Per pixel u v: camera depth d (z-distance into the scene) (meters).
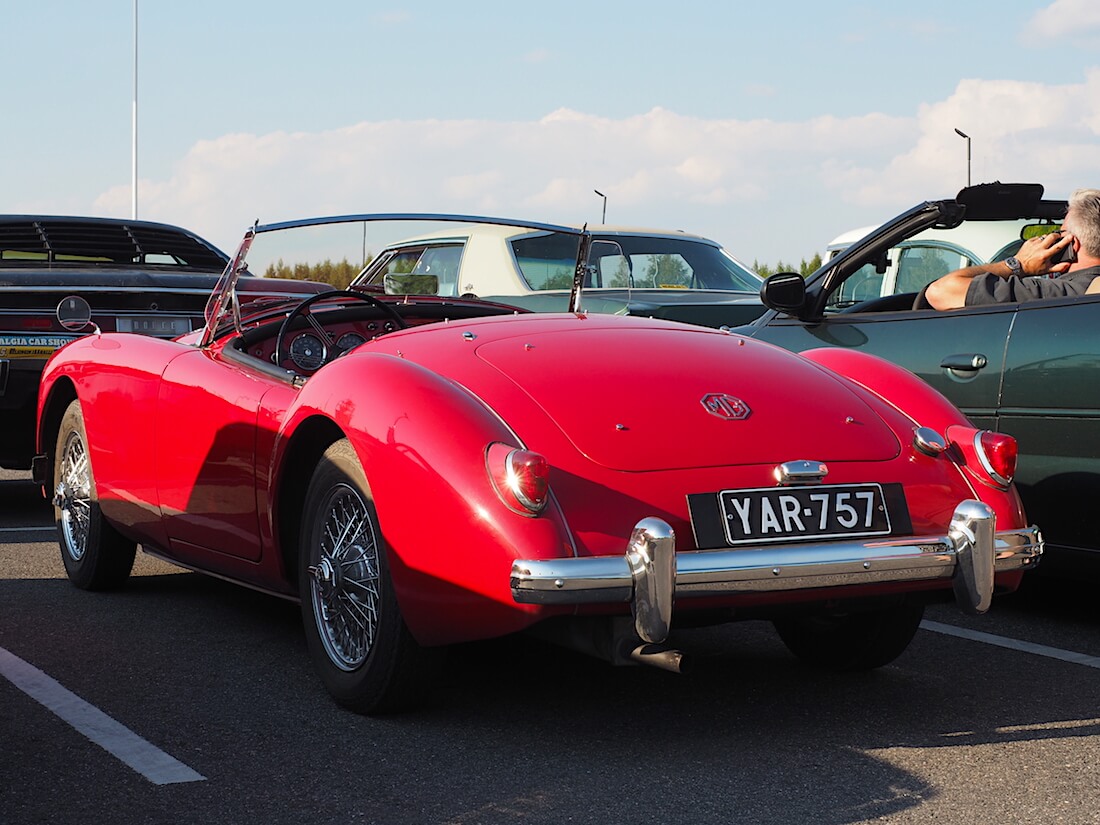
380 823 2.58
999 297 4.61
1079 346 4.25
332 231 4.36
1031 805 2.71
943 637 4.28
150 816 2.61
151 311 6.65
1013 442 3.35
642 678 3.70
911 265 8.73
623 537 2.88
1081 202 4.67
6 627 4.26
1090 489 4.19
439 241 4.69
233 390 3.86
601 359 3.40
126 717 3.28
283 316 4.36
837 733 3.20
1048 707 3.45
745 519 2.99
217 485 3.91
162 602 4.67
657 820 2.60
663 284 8.36
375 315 4.46
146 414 4.31
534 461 2.83
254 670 3.74
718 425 3.18
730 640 4.20
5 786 2.78
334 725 3.22
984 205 5.03
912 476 3.25
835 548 3.01
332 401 3.29
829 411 3.36
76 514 4.92
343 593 3.34
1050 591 5.08
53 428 5.09
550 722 3.27
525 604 2.79
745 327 5.46
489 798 2.72
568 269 4.86
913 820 2.61
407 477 3.01
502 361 3.36
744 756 3.02
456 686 3.59
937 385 4.63
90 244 7.68
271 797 2.72
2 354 6.36
